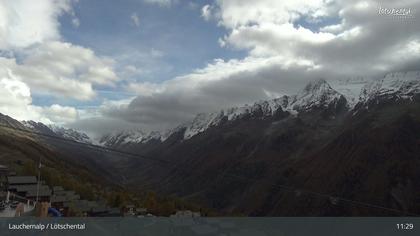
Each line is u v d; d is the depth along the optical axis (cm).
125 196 19762
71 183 18950
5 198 12412
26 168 18912
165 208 18250
